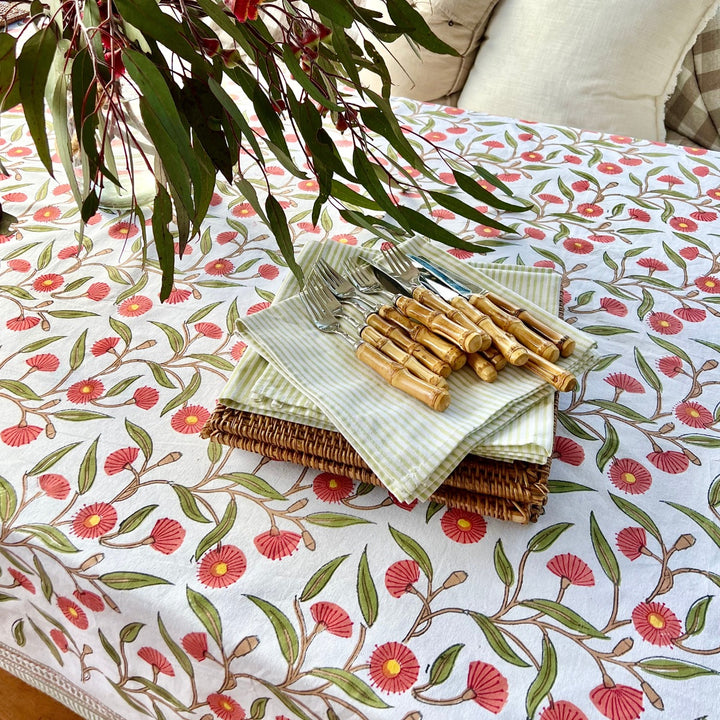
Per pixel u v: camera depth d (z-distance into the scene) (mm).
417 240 778
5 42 469
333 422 554
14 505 576
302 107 525
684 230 950
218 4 484
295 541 556
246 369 626
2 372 698
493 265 774
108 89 458
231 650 495
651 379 716
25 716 962
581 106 1529
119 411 663
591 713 457
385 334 630
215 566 537
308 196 985
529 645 492
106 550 545
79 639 595
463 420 562
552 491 598
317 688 472
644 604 519
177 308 789
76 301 791
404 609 512
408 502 525
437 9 1595
